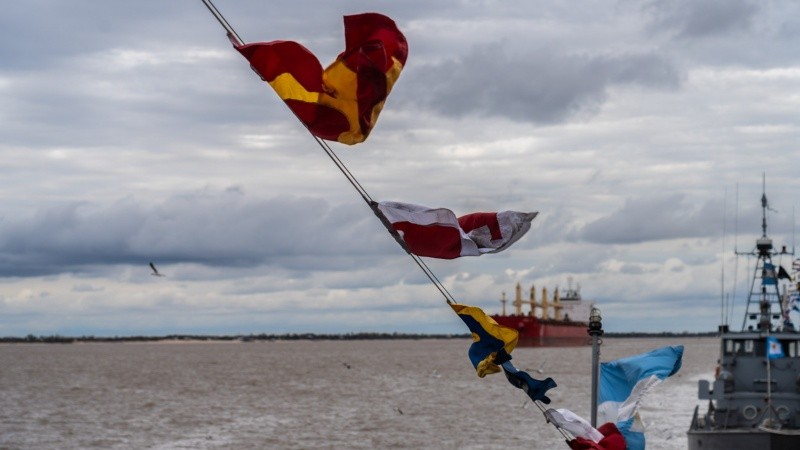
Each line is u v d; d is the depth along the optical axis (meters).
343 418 94.69
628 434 28.12
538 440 75.81
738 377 54.56
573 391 138.25
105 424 90.31
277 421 92.38
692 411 102.38
